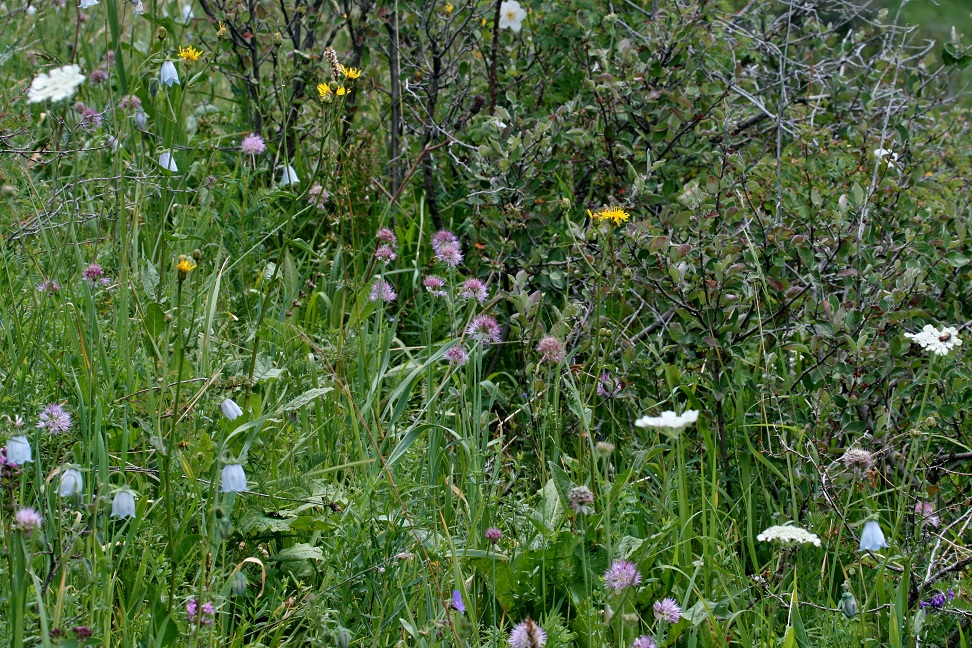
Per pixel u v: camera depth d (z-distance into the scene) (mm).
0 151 3752
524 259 4254
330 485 2957
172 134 3779
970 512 3139
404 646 2447
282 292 3961
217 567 2646
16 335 3195
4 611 2318
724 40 4805
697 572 2896
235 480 2391
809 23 5641
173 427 2580
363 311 3609
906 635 2746
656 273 3699
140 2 4367
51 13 5840
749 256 3908
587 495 2566
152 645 2295
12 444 2279
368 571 2678
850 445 3490
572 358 3746
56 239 3502
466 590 2559
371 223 4625
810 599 3037
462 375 3557
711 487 3373
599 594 2785
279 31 4898
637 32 4828
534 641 2240
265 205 4156
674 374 3576
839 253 3775
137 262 3545
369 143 4777
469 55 5113
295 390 3408
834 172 4477
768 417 3629
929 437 3303
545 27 4922
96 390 2943
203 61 4766
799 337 3799
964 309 4012
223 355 3342
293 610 2434
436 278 3793
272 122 4973
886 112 4430
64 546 2398
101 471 2533
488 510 3018
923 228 3994
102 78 4395
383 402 3541
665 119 4363
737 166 3959
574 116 4617
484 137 4602
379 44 4996
